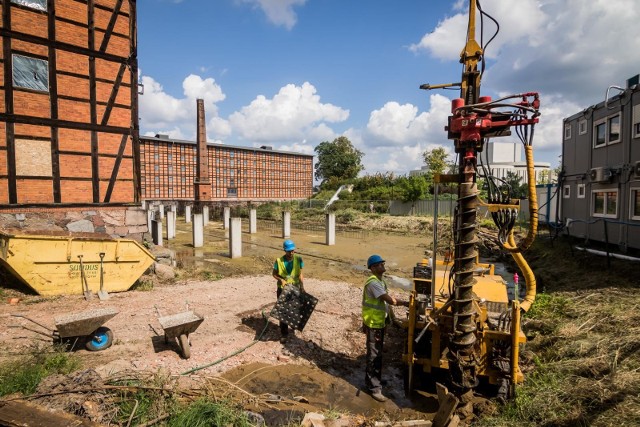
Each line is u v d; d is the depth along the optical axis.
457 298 4.20
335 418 3.90
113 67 11.13
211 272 11.80
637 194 10.30
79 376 3.89
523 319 6.93
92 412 3.36
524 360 5.46
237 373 5.03
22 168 9.72
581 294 7.93
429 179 37.22
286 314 5.99
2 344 5.33
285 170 63.53
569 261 11.20
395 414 4.31
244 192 57.41
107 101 11.05
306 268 13.19
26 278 7.72
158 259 11.98
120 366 4.80
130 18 11.48
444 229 23.12
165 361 5.11
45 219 10.06
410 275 12.42
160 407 3.58
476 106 3.92
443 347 4.67
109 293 8.61
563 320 6.57
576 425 3.63
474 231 4.21
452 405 3.58
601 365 4.62
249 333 6.41
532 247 14.75
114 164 11.23
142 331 6.21
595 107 12.59
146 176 47.50
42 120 9.97
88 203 10.73
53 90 10.12
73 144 10.50
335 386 4.88
